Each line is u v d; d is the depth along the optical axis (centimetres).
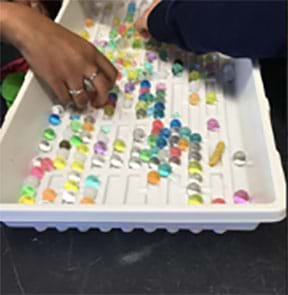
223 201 47
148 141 55
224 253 45
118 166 52
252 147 52
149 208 41
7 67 65
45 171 52
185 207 40
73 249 46
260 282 43
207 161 53
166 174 51
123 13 76
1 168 47
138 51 69
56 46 52
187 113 59
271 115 59
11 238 47
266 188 45
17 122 51
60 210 41
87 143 56
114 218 41
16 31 51
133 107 60
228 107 60
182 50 68
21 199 48
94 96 58
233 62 66
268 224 47
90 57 54
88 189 49
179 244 46
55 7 72
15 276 44
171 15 55
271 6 50
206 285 43
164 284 43
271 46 52
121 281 43
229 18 51
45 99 58
